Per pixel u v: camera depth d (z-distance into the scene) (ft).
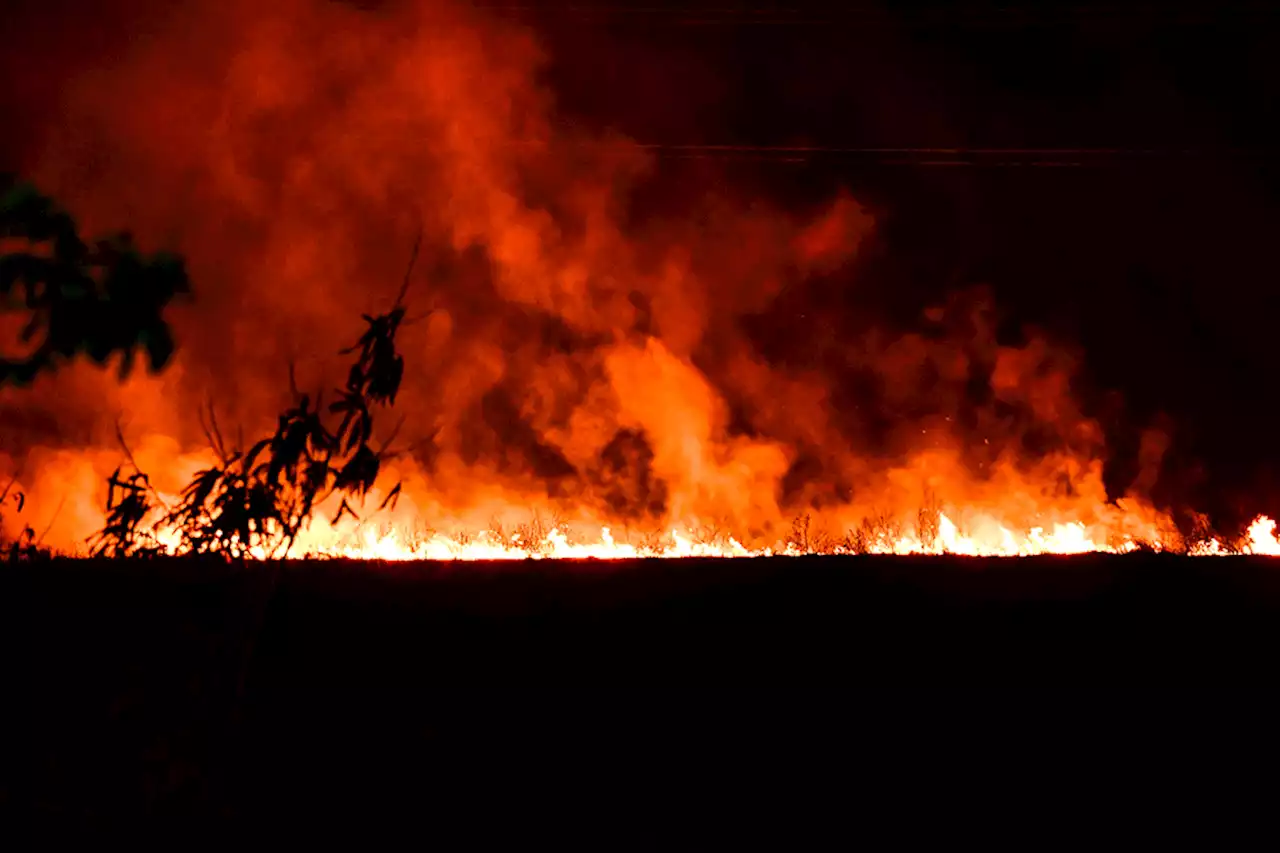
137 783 22.02
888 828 31.48
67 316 19.42
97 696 22.70
